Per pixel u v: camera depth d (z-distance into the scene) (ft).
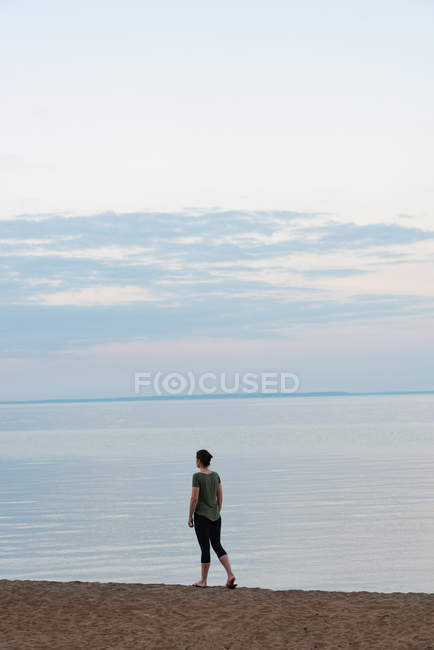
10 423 584.40
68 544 77.05
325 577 60.13
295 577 60.18
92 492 130.00
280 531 83.35
